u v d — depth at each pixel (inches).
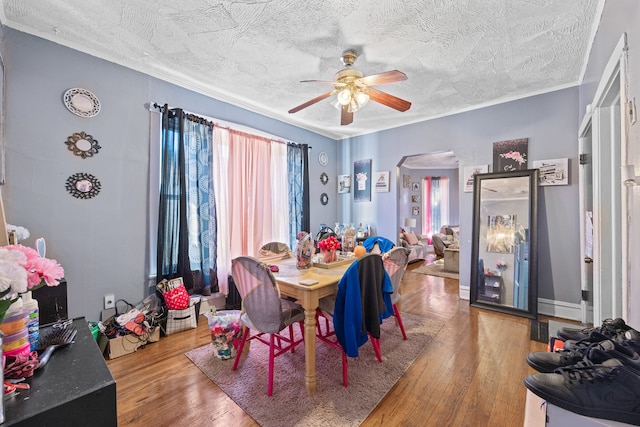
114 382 34.6
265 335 103.0
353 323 69.0
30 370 34.6
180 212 111.0
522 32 82.0
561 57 95.9
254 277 69.4
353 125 176.1
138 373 78.4
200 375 77.4
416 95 128.5
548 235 123.6
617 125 74.6
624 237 48.6
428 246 292.7
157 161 109.1
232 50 93.0
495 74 108.8
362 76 85.9
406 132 172.2
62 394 31.9
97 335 87.4
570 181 118.3
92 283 94.5
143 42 88.9
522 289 122.9
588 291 109.7
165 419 61.1
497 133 136.5
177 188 111.6
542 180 124.2
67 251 89.5
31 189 83.0
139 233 105.0
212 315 92.0
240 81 115.6
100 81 95.4
